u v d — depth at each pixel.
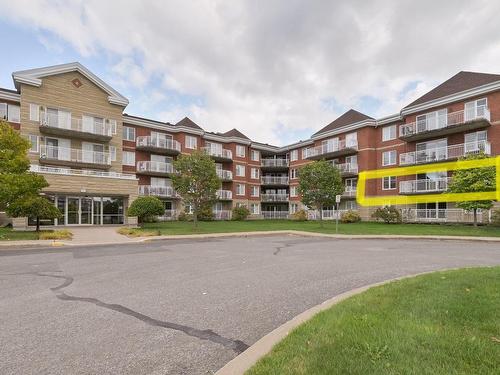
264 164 49.53
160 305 5.70
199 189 24.52
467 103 27.56
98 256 11.45
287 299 6.02
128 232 20.08
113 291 6.65
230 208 44.78
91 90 30.86
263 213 48.72
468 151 25.50
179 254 11.92
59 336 4.36
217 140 44.25
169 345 4.08
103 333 4.47
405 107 31.97
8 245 14.14
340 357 3.24
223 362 3.64
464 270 7.77
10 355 3.81
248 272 8.51
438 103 29.06
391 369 2.98
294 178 48.19
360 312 4.65
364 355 3.27
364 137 36.12
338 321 4.27
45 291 6.66
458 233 20.52
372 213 33.22
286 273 8.35
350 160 37.97
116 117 32.31
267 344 3.78
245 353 3.57
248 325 4.76
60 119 28.97
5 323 4.85
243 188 46.25
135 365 3.57
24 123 27.28
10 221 23.45
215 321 4.92
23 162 16.70
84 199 26.05
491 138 26.08
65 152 29.41
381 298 5.36
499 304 4.83
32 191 17.25
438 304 4.89
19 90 28.75
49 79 28.66
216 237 19.45
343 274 8.22
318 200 26.84
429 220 29.06
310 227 26.95
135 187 27.86
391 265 9.55
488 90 26.06
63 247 14.39
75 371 3.44
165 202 38.69
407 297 5.36
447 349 3.37
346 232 22.17
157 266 9.45
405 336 3.70
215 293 6.45
